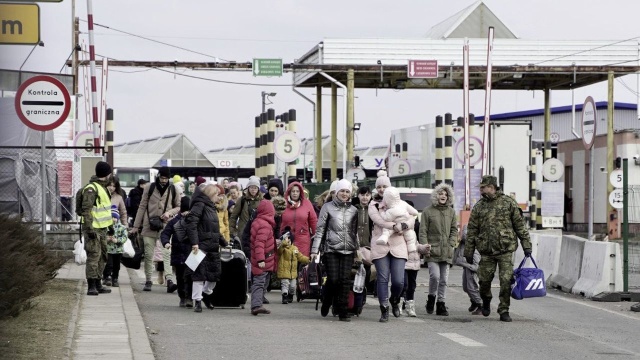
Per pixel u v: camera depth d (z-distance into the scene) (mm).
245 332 20016
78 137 51688
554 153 93562
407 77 70250
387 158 75750
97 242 25422
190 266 23234
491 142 58000
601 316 24625
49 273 23500
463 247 24875
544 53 73438
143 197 29047
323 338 19375
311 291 24859
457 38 72625
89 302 23734
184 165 121312
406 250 22766
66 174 45375
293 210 26484
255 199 28547
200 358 16641
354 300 23062
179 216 25203
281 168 69875
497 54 73375
